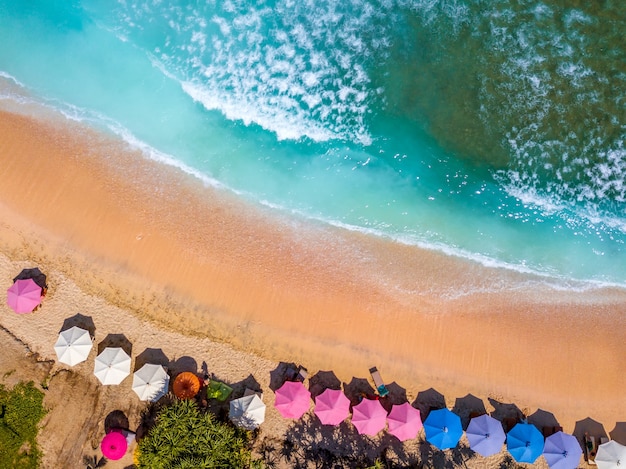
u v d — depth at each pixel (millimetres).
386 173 20500
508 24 21266
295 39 21047
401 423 18078
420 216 20219
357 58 21062
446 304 19578
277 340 19109
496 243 20156
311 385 19000
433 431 18141
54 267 19062
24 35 20234
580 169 20812
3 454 18078
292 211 19859
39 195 19234
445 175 20656
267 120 20516
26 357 18609
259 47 20922
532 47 21172
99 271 19062
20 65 19953
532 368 19375
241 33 20938
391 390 19109
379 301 19484
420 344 19359
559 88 21016
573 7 21281
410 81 21031
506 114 20953
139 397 18109
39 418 18328
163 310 19031
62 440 18266
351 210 20078
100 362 17938
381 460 18875
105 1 20781
